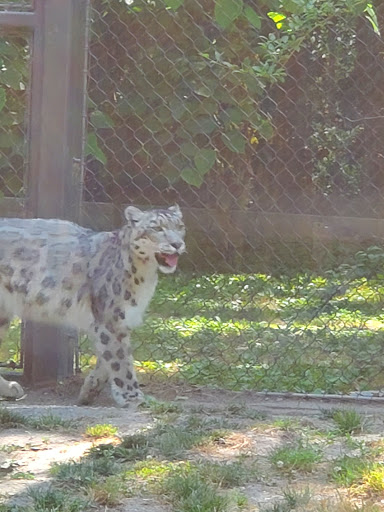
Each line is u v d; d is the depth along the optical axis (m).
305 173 17.12
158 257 9.12
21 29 9.48
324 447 7.35
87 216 14.89
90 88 14.68
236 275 15.54
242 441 7.45
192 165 15.43
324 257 16.03
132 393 9.20
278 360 10.76
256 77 14.77
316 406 9.03
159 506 6.12
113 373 9.17
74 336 9.96
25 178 9.73
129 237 9.15
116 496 6.21
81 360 10.55
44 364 9.86
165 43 14.84
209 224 16.14
